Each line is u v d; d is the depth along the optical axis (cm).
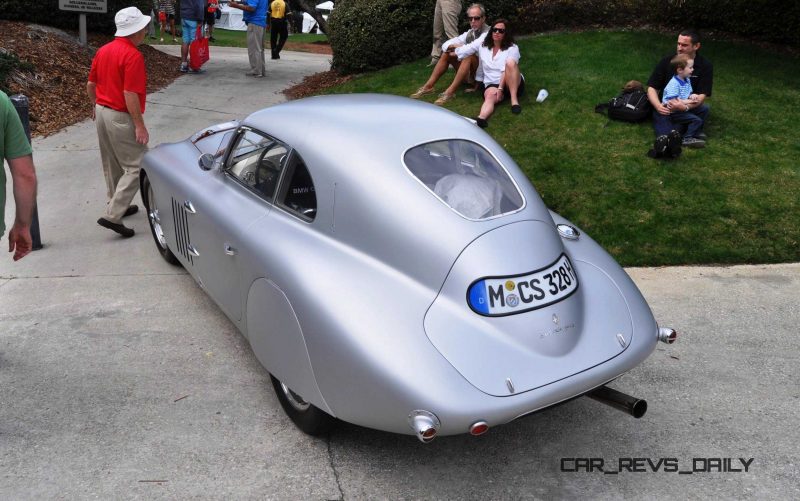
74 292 494
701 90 726
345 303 296
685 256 569
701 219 610
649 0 1120
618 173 680
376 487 310
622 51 1006
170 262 545
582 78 907
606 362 304
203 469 318
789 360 426
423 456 332
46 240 590
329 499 301
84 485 305
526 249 312
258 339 346
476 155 354
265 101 1091
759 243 581
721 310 488
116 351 418
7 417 352
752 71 940
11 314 459
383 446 339
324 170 335
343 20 1159
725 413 373
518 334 293
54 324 447
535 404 279
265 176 374
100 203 677
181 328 448
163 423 351
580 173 682
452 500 303
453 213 312
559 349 298
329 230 327
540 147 733
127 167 582
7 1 1146
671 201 634
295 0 2536
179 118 963
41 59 1060
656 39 1067
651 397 387
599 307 329
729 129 765
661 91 762
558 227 384
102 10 1205
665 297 507
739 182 661
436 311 292
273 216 357
